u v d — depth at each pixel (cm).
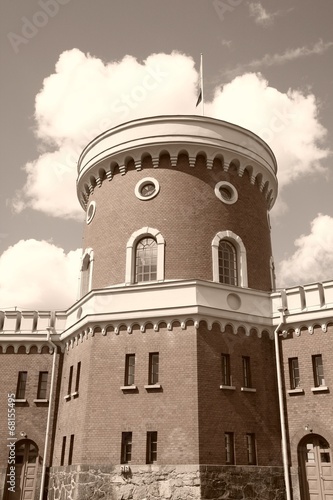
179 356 2252
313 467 2261
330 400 2272
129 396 2245
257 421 2284
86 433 2230
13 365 2845
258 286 2667
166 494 2039
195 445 2084
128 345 2338
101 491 2112
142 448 2141
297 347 2428
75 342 2623
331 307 2383
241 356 2361
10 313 2936
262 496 2156
